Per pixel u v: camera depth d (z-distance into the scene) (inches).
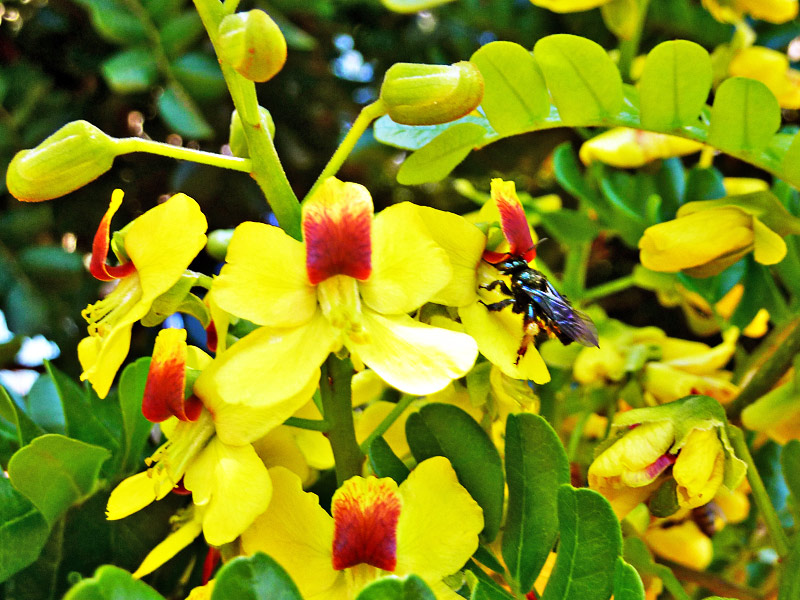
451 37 10.6
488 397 5.3
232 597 3.7
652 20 9.5
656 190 8.0
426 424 5.1
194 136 8.5
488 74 6.0
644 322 10.7
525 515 4.9
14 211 9.3
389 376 4.4
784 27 9.7
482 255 5.0
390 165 10.4
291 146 10.2
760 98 5.9
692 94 6.1
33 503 5.5
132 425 6.1
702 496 5.4
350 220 4.6
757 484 5.8
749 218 6.2
